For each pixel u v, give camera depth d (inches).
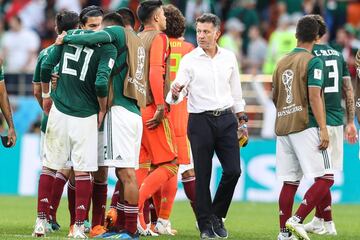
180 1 2716.5
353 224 1668.3
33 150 2228.1
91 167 1225.4
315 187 1240.8
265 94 2185.0
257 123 2188.7
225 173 1301.7
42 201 1243.2
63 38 1216.2
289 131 1232.8
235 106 1337.4
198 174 1299.2
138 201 1236.5
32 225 1510.8
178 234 1391.5
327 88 1418.6
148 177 1314.0
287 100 1236.5
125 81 1221.7
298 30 1248.8
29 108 2321.6
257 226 1596.9
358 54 1322.6
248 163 2170.3
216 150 1317.7
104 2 2815.0
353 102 1445.6
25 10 2847.0
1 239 1214.3
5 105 1309.1
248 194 2167.8
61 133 1221.7
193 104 1302.9
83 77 1211.9
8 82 2393.0
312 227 1486.2
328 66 1421.0
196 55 1300.4
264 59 2677.2
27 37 2726.4
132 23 1374.3
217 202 1320.1
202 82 1296.8
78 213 1234.0
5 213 1753.2
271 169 2156.7
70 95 1217.4
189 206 2017.7
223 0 2819.9
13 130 1318.9
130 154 1222.9
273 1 2842.0
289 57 1240.8
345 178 2148.1
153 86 1294.3
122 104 1222.9
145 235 1347.2
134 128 1227.2
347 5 2760.8
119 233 1234.0
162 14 1332.4
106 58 1202.0
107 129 1224.2
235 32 2677.2
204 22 1293.1
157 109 1298.0
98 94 1195.3
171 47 1414.9
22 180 2228.1
